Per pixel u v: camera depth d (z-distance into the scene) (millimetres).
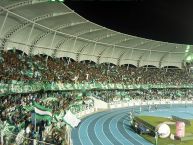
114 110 53688
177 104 67438
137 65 72062
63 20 42969
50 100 37031
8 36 38750
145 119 44844
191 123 43000
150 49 68938
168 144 29141
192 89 74438
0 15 34531
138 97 63562
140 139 32344
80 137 31891
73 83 48031
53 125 26594
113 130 36562
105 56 64625
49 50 49875
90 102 50031
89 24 46844
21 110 27609
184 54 73625
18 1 32875
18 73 35281
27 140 19688
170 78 72812
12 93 30859
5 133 19266
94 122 40938
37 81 38000
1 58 35375
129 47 65812
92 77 56156
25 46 43438
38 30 43750
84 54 59219
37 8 36188
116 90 61875
